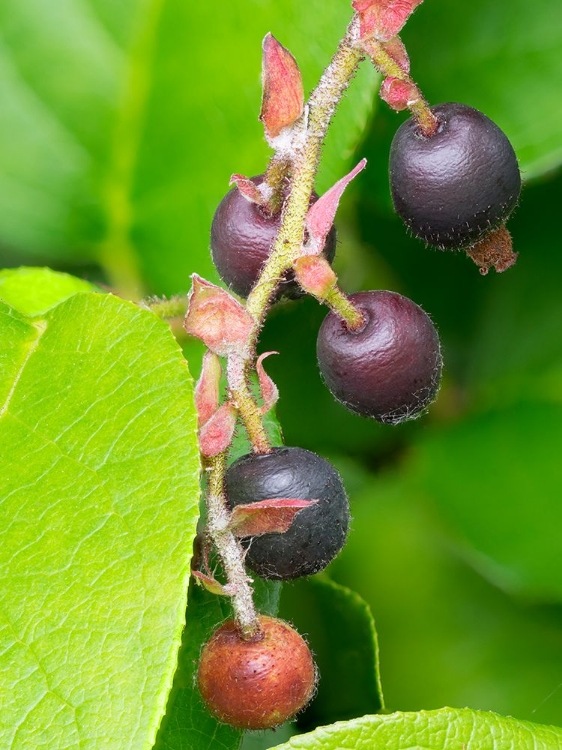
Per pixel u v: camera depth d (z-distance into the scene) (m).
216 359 0.19
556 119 0.22
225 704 0.19
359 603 0.21
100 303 0.19
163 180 0.22
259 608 0.20
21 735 0.17
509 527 0.22
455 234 0.20
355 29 0.19
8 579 0.18
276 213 0.20
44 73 0.21
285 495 0.19
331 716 0.21
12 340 0.19
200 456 0.18
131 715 0.17
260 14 0.21
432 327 0.20
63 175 0.22
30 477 0.18
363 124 0.21
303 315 0.22
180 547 0.18
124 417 0.18
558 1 0.22
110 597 0.18
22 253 0.22
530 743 0.19
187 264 0.22
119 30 0.21
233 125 0.22
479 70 0.22
